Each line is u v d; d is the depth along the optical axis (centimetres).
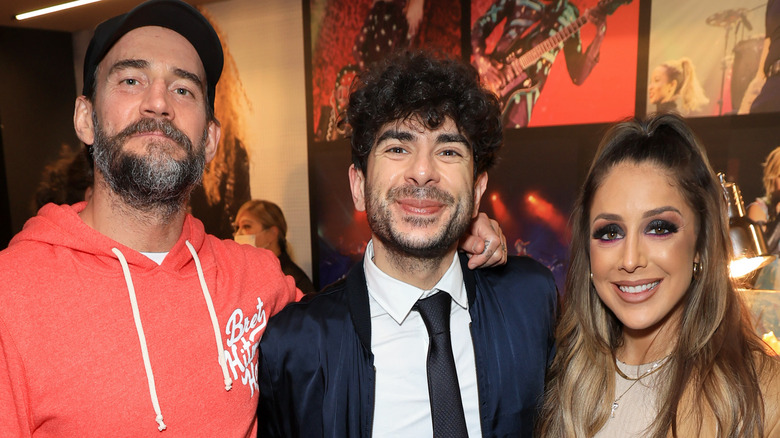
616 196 132
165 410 115
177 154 123
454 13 371
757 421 120
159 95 122
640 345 142
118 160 119
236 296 135
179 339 121
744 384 123
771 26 291
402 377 138
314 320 142
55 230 117
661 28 318
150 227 124
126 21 125
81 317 111
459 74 141
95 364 110
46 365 105
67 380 106
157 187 119
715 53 306
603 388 144
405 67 141
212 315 127
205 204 471
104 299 114
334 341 140
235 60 452
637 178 130
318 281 431
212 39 139
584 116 341
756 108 297
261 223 438
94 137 125
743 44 299
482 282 155
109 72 125
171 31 133
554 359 156
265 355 138
